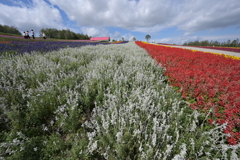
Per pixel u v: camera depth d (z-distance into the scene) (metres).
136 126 2.08
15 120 1.98
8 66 4.06
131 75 4.25
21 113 2.19
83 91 2.90
